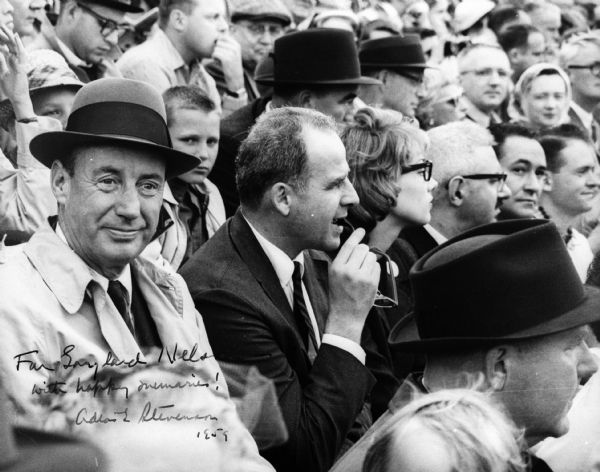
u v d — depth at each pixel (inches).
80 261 169.0
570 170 346.3
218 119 249.6
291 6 371.9
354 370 190.2
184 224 247.9
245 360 187.5
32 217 205.6
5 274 164.6
